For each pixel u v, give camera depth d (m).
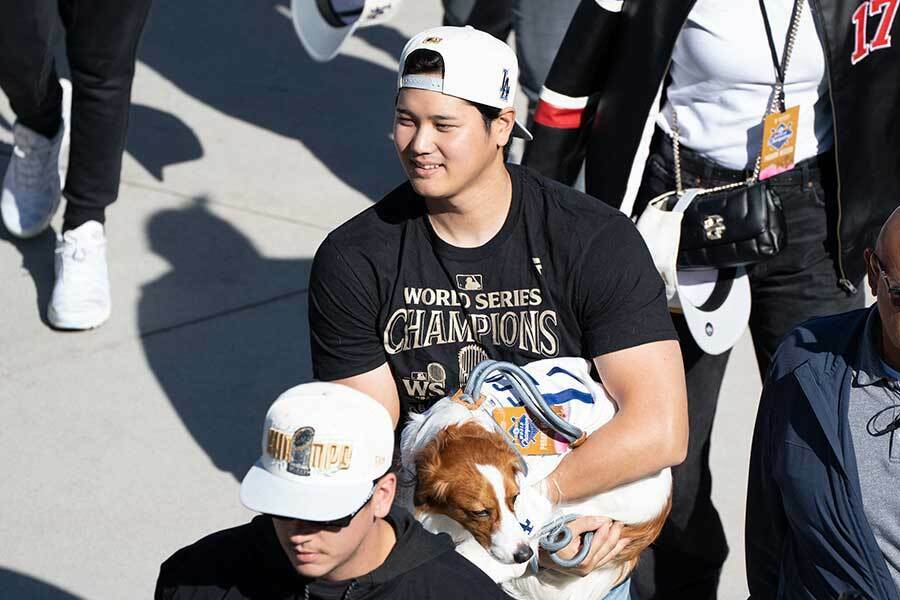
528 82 15.07
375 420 5.79
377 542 6.00
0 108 19.34
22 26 13.52
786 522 7.35
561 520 7.51
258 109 20.19
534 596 8.08
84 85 13.34
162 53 21.95
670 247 9.46
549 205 7.34
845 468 6.61
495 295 7.38
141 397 13.44
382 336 7.56
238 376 13.88
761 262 9.70
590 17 9.73
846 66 9.27
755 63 9.38
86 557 11.25
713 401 10.14
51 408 13.17
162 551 11.38
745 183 9.71
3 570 11.02
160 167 18.14
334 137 19.44
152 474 12.34
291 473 5.65
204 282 15.58
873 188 9.66
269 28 23.31
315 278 7.60
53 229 16.23
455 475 7.05
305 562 5.77
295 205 17.45
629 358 7.37
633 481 7.64
